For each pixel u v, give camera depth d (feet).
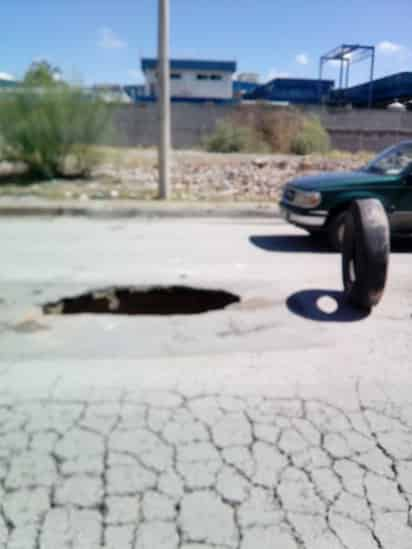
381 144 79.46
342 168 45.73
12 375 8.67
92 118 37.68
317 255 18.93
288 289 14.19
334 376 8.85
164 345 10.11
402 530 5.42
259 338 10.54
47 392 8.10
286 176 42.01
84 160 40.01
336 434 7.10
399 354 9.85
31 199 30.32
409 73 105.81
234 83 172.45
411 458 6.61
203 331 10.92
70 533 5.28
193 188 36.96
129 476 6.15
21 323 11.28
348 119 81.71
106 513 5.56
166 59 29.63
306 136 69.15
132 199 31.42
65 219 26.84
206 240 21.67
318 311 12.32
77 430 7.07
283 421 7.38
